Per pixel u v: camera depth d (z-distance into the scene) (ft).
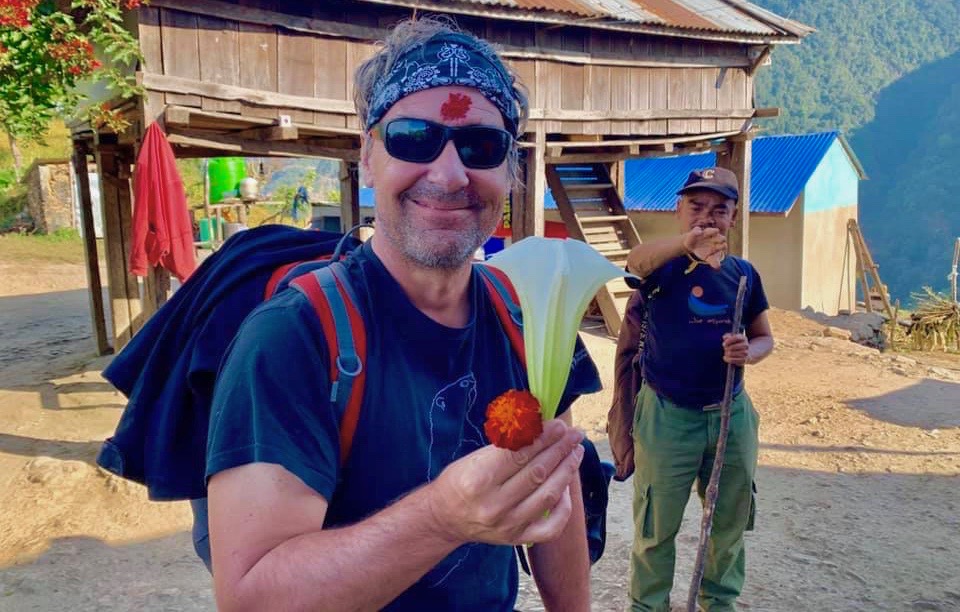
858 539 16.21
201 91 21.94
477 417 4.65
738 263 11.03
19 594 14.07
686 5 36.99
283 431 3.77
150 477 4.45
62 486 18.42
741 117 37.29
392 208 4.50
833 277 63.21
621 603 13.60
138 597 14.01
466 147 4.47
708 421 10.57
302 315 4.13
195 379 4.39
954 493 18.84
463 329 4.65
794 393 28.17
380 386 4.25
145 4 20.74
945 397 27.63
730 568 11.39
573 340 3.41
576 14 27.96
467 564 4.72
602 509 6.35
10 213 83.87
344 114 25.31
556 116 30.55
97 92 26.14
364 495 4.23
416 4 24.40
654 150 37.78
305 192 82.89
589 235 36.68
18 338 39.91
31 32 19.19
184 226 21.22
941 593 13.96
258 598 3.43
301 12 23.98
